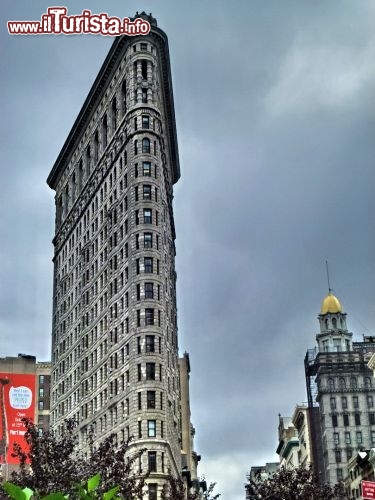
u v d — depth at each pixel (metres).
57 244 171.12
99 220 143.75
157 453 111.25
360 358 187.50
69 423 70.44
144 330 117.69
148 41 138.50
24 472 58.22
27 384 109.38
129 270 123.62
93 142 154.75
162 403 114.75
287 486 97.44
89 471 60.50
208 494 107.38
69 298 156.38
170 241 146.88
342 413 183.25
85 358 139.88
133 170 129.25
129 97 136.00
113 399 122.44
